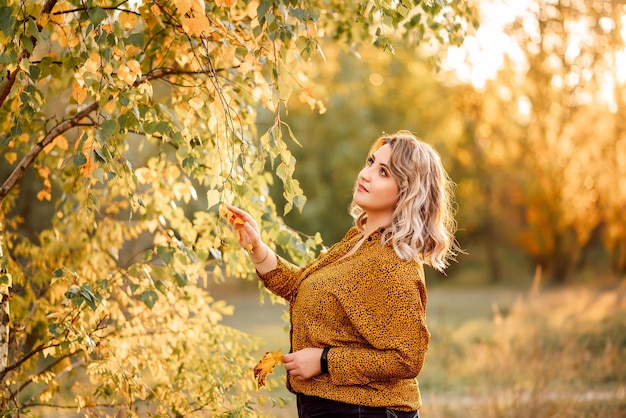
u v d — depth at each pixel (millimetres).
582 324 8961
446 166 19391
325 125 18562
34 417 2854
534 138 12586
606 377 6430
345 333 2395
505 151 15133
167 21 2871
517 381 5906
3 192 3010
